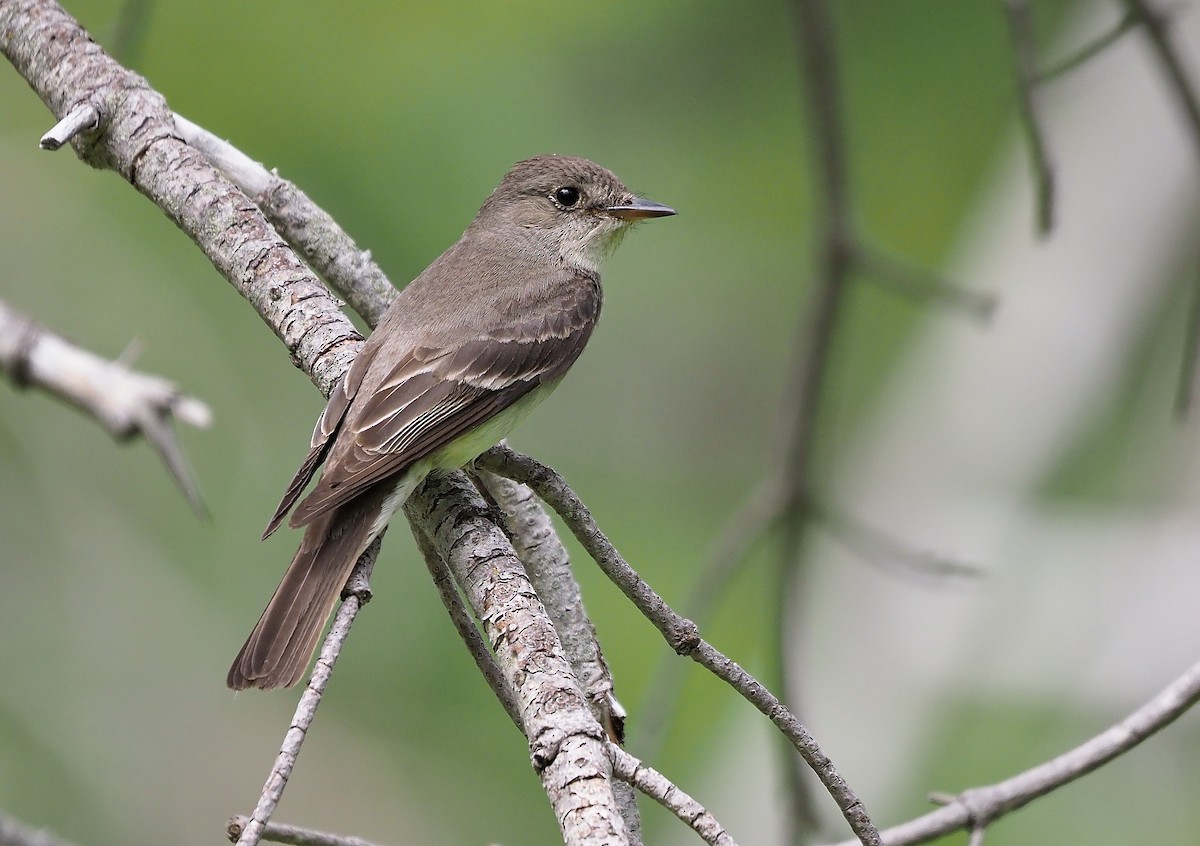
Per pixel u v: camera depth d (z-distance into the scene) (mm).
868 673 11797
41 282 13398
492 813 12266
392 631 12586
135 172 7371
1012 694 11664
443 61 13500
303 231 7930
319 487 6676
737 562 9867
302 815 12266
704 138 14617
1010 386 12555
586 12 14031
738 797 11633
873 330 15711
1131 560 11938
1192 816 11375
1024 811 11406
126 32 8906
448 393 7516
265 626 6328
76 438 12922
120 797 12133
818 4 10102
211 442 13148
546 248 9266
